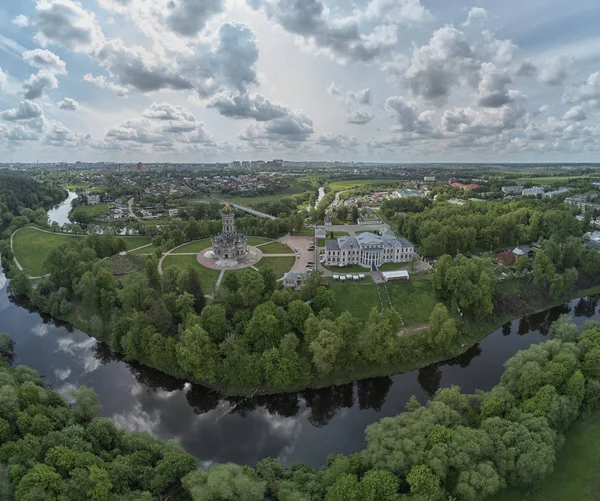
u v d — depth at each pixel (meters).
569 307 189.25
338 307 167.75
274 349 124.19
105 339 152.62
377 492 71.62
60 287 180.75
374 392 129.00
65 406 103.31
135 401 126.25
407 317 161.62
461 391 126.75
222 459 103.69
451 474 78.81
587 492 81.19
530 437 80.81
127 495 75.56
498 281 190.62
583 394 97.81
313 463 101.75
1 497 68.94
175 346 129.38
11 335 162.88
